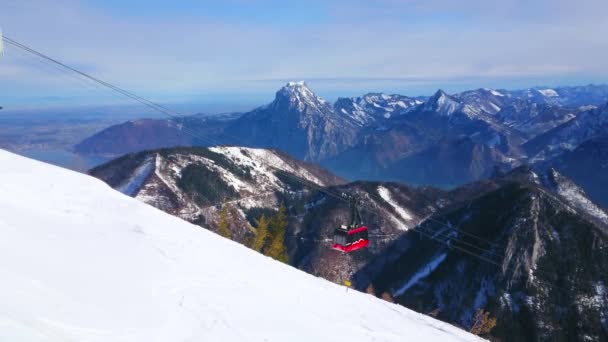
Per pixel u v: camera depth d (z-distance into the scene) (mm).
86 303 9523
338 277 137625
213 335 10820
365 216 167125
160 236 17734
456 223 134500
